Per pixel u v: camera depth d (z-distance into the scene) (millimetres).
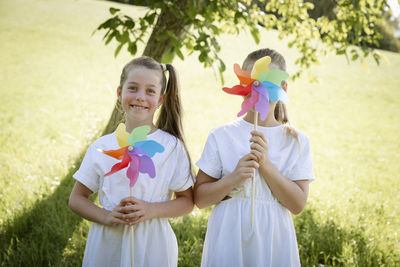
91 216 1771
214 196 1778
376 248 2793
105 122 6793
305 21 4547
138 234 1770
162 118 2004
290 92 13094
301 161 1866
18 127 6402
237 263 1744
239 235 1763
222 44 17828
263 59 1638
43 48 15227
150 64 1817
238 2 3533
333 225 3148
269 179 1734
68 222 2934
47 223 2861
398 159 6996
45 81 11188
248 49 17484
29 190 3465
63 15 20828
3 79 10906
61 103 8953
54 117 7523
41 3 22938
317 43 4535
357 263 2602
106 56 15180
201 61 3053
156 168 1814
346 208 3752
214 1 3316
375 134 9062
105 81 11953
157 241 1807
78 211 1810
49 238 2744
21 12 20453
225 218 1812
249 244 1768
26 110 7910
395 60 19672
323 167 5887
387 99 13219
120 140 1561
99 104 9242
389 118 10914
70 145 5473
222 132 1914
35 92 9828
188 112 9352
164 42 3598
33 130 6316
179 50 2961
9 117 7141
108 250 1778
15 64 12773
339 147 7578
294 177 1843
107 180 1790
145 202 1740
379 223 3424
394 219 3598
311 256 2703
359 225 3205
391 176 5703
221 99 11273
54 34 17391
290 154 1865
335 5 4176
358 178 5387
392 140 8609
